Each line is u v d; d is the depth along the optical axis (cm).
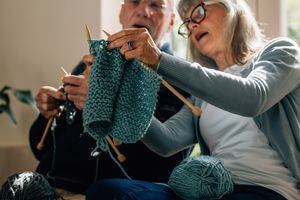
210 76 103
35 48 208
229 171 114
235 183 115
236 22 133
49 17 209
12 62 207
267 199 107
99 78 107
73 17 208
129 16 170
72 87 129
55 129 170
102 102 106
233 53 133
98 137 111
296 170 113
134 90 110
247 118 122
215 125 129
